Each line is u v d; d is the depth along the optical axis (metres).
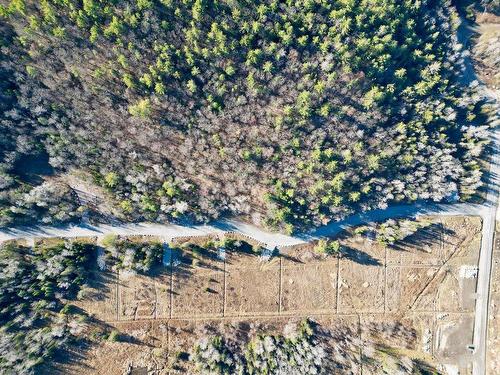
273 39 56.03
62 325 62.34
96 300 63.56
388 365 65.56
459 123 66.94
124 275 64.00
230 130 60.09
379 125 62.47
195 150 61.22
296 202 63.31
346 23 54.94
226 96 58.03
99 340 63.44
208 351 62.94
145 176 61.25
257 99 58.44
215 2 53.00
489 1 66.75
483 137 66.25
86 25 53.12
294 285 66.62
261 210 63.81
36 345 60.03
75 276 61.94
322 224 65.81
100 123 59.12
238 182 62.81
